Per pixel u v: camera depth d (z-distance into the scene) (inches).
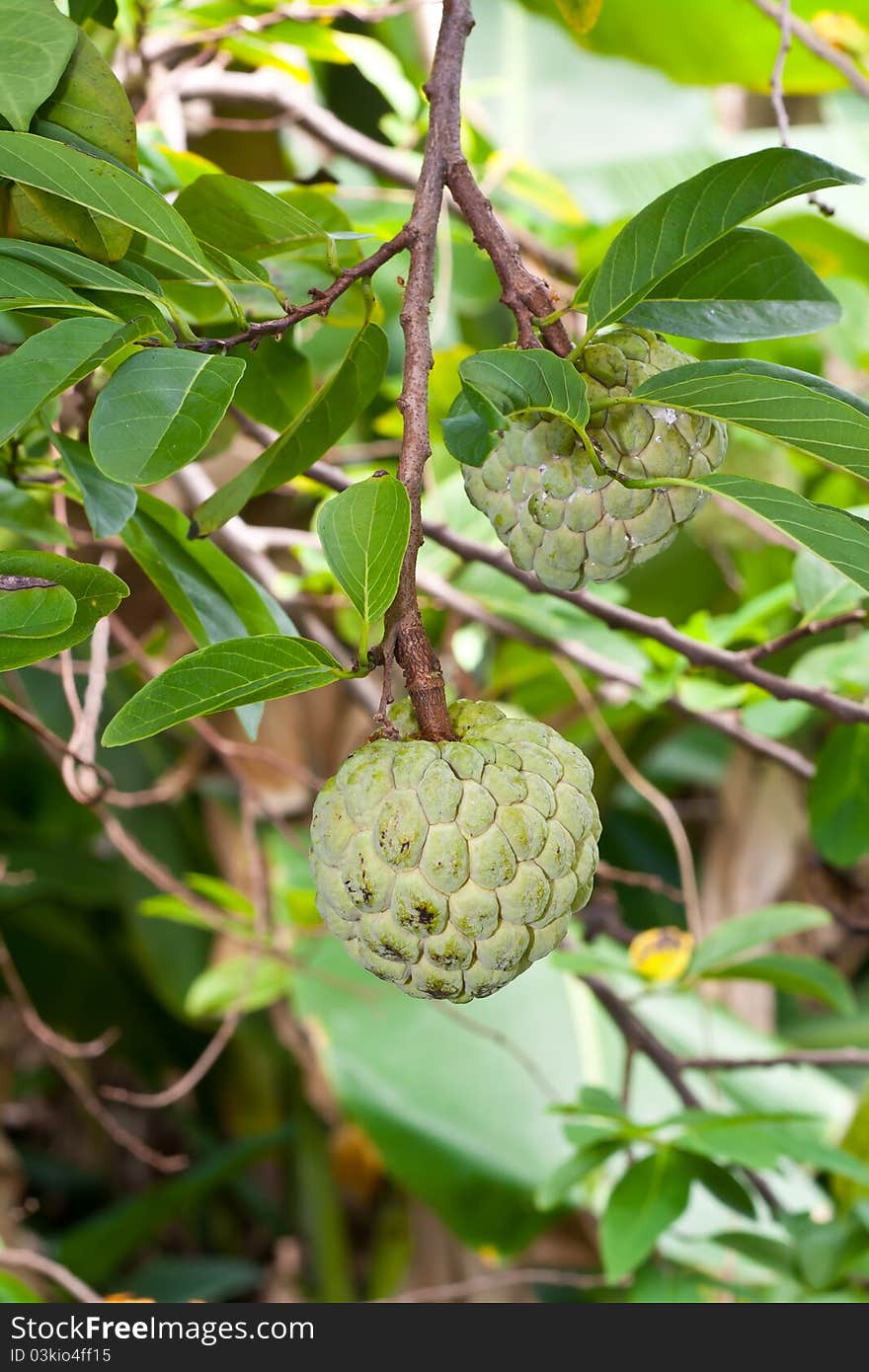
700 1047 73.6
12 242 32.9
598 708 74.4
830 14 65.1
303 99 61.4
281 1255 92.4
